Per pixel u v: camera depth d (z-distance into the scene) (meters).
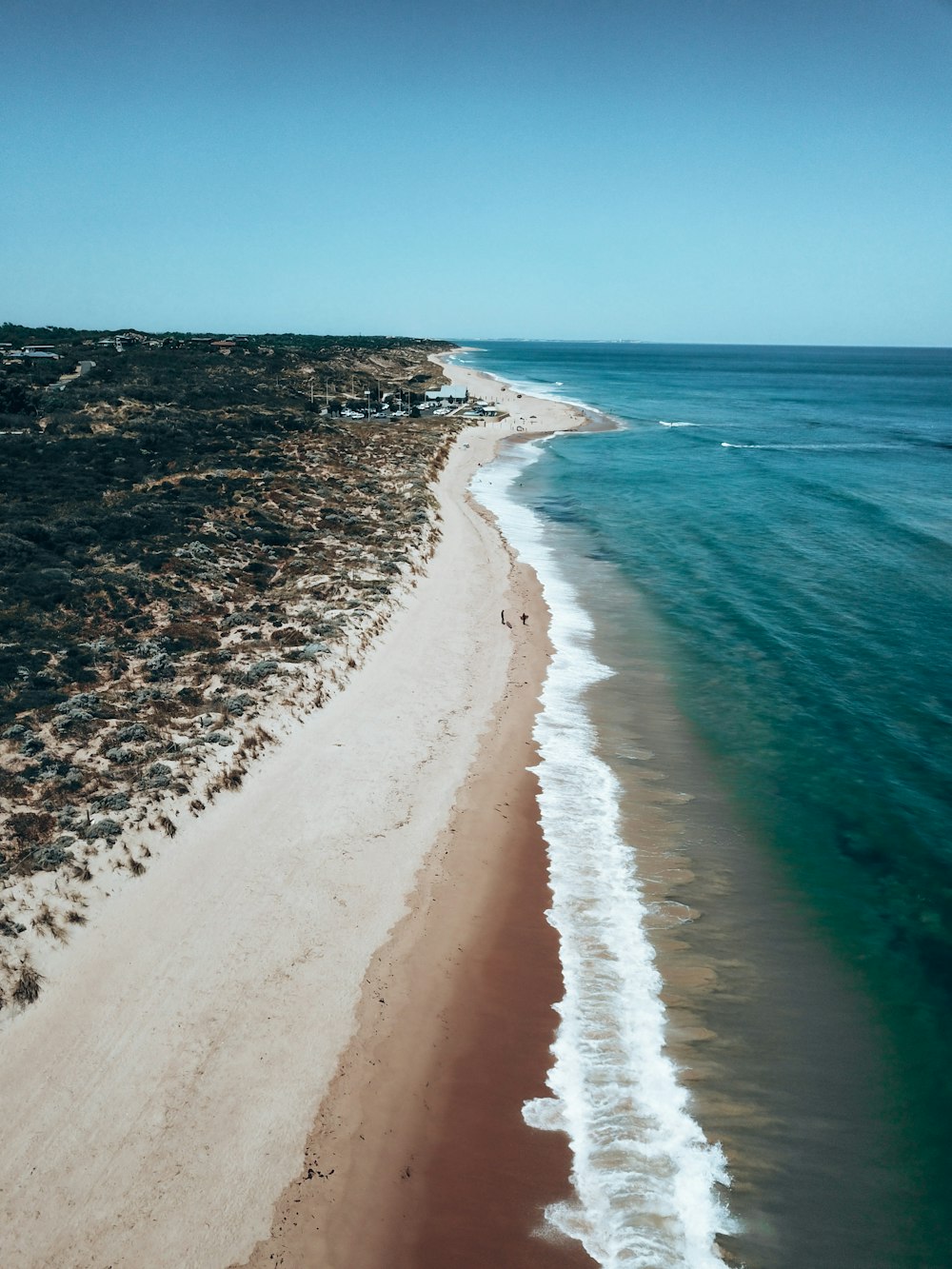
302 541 44.25
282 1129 13.80
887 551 49.22
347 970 17.22
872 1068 15.52
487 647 34.41
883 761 25.84
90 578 35.00
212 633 31.75
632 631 37.03
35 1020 15.12
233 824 21.05
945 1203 13.13
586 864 21.14
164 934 17.44
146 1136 13.44
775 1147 14.02
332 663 29.73
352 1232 12.47
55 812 19.97
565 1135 14.16
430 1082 15.00
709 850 21.78
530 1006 16.77
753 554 49.03
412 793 23.52
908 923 19.12
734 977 17.64
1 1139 13.13
